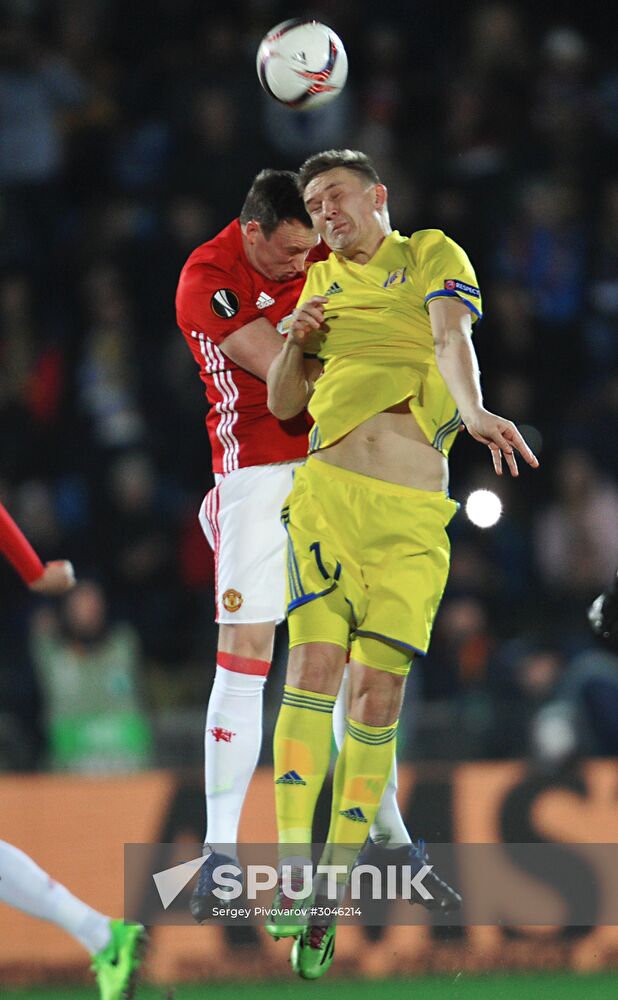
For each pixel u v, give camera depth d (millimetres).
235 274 18188
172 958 23094
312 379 16531
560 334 38344
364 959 23297
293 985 22734
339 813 15836
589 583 34531
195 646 33531
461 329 15445
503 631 33250
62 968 23281
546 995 21656
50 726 30141
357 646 15953
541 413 37250
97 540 34406
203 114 39875
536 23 44875
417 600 15766
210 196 39281
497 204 39531
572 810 24344
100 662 30562
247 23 43688
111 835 23766
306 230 17766
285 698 15711
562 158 41031
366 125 40781
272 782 24062
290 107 18203
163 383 37500
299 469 16344
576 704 29016
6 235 39781
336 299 16203
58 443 36312
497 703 29609
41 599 33062
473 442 36344
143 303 38656
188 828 23906
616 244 40000
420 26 44562
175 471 36406
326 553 15750
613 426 36750
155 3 44531
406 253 16188
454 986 22484
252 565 18078
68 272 39344
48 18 44250
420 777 24266
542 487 36406
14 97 40938
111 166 41000
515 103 42031
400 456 15867
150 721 29312
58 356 37438
